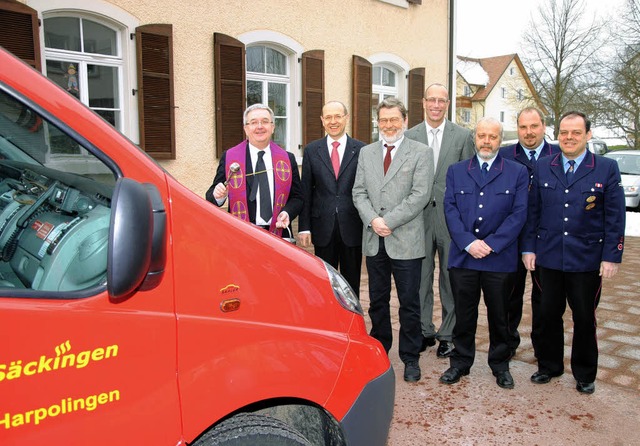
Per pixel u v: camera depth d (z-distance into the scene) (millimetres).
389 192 3842
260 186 3732
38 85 1555
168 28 7078
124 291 1406
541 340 3902
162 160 7301
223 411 1703
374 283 4016
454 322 4465
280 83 8883
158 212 1549
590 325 3664
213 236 1775
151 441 1602
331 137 4207
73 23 6512
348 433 2018
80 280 1609
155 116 7098
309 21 8953
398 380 3967
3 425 1399
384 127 3834
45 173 1833
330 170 4160
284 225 3650
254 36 8156
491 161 3787
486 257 3725
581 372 3729
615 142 33000
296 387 1870
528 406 3570
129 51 6840
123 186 1415
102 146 1623
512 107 46750
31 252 1730
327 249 4230
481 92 47250
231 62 7816
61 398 1471
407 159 3824
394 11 10453
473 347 3959
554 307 3793
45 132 1630
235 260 1816
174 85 7320
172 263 1672
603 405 3586
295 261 2033
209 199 3746
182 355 1651
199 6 7496
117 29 6828
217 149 7820
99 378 1521
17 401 1414
